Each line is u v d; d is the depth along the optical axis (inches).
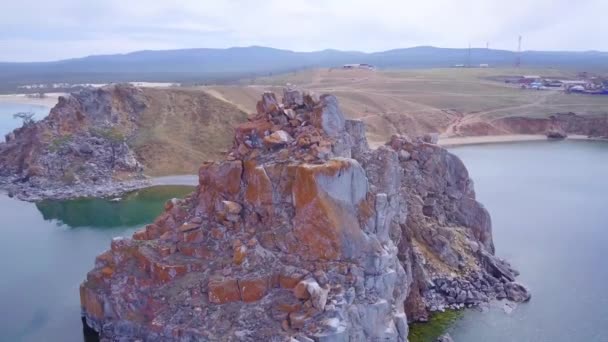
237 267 1720.0
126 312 1841.8
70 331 2098.9
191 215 1988.2
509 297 2397.9
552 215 3641.7
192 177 4869.6
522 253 2935.5
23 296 2475.4
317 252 1704.0
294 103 2018.9
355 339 1600.6
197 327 1627.7
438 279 2406.5
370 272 1716.3
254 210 1822.1
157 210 3941.9
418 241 2541.8
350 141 2016.5
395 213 2039.9
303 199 1712.6
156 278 1820.9
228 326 1608.0
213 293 1672.0
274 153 1866.4
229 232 1849.2
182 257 1851.6
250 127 1956.2
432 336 2086.6
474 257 2605.8
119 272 1930.4
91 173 4709.6
